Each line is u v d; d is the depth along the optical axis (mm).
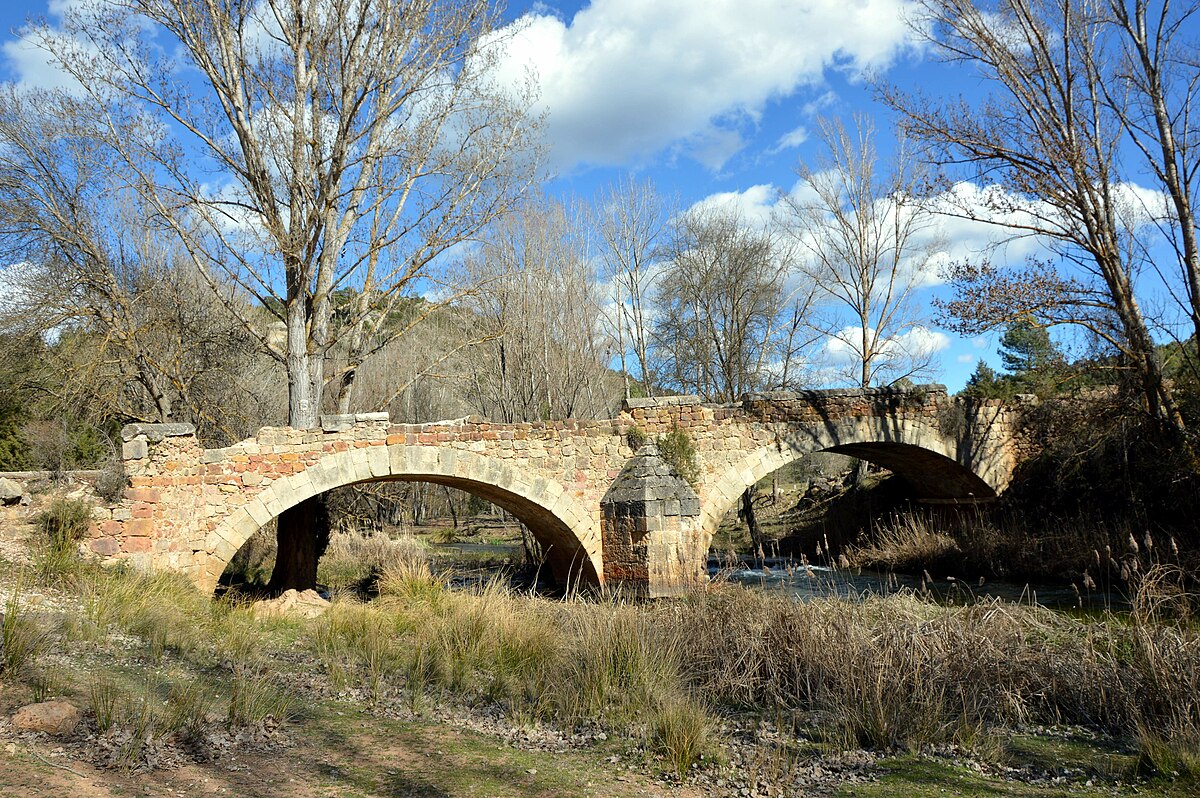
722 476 17562
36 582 9945
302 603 12875
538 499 16156
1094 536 17016
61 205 18219
